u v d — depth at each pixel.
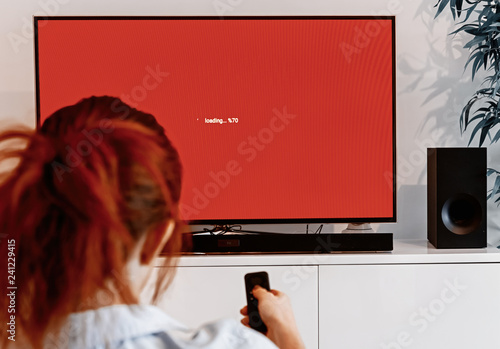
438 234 2.79
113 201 0.54
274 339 1.02
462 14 3.07
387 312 2.68
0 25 2.98
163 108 2.83
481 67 3.09
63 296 0.53
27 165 0.54
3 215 0.53
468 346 2.69
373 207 2.88
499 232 3.13
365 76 2.84
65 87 2.81
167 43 2.81
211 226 3.03
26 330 0.54
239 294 2.66
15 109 3.00
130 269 0.58
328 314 2.67
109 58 2.81
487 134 3.10
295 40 2.83
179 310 2.64
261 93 2.84
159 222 0.57
